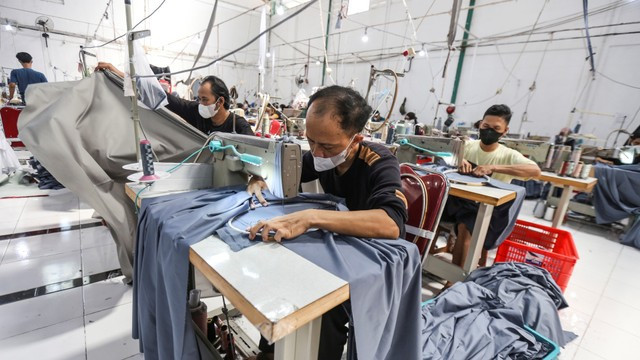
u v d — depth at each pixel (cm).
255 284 58
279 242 76
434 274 197
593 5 464
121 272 184
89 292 165
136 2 842
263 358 106
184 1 916
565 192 275
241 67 1066
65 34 770
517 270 168
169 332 90
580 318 177
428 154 203
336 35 845
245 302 53
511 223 183
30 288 164
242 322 151
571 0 483
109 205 158
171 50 923
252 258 68
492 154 224
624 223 352
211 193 110
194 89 439
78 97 156
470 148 235
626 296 204
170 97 221
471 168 202
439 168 203
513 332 128
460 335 125
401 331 88
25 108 169
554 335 139
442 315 138
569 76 500
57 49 770
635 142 363
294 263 67
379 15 743
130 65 117
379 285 68
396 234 85
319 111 84
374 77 217
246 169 112
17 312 146
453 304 141
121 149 166
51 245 210
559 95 512
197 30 955
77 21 778
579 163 271
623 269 246
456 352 117
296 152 95
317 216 82
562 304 160
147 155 106
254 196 106
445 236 279
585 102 487
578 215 389
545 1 507
